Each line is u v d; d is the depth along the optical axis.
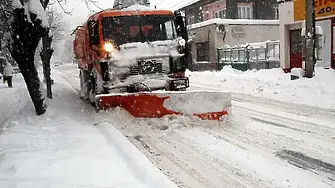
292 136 6.49
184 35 9.51
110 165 5.02
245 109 9.57
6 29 9.54
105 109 8.03
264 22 26.88
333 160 5.17
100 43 8.96
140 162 4.96
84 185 4.30
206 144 6.21
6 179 4.57
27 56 9.07
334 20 15.45
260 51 23.31
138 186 4.23
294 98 11.05
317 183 4.38
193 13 36.97
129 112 7.88
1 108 13.95
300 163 5.08
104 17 9.08
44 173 4.75
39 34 8.89
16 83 27.23
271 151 5.66
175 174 4.86
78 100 12.73
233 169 4.96
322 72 14.34
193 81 19.38
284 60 18.61
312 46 13.88
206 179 4.65
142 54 8.89
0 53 26.22
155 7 9.89
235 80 17.28
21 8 8.56
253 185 4.39
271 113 8.81
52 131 7.34
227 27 25.97
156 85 8.78
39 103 9.44
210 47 26.75
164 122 7.57
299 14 17.16
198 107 7.79
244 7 30.31
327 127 7.05
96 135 6.77
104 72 8.83
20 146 6.15
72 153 5.60
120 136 6.38
